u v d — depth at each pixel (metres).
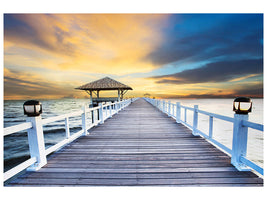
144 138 4.18
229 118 2.61
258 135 17.08
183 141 3.88
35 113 2.36
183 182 2.09
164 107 10.14
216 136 16.03
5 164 12.13
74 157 2.91
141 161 2.73
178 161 2.70
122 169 2.44
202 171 2.34
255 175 2.21
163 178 2.18
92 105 22.06
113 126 5.84
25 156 13.52
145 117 8.20
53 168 2.47
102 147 3.48
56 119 2.97
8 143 17.19
